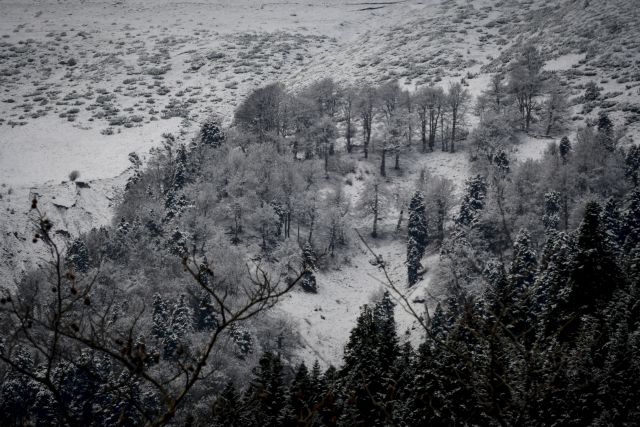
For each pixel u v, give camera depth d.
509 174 96.44
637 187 77.44
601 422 12.49
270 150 113.25
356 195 111.44
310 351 72.56
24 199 97.81
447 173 112.56
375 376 25.86
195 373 5.14
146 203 96.31
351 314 82.50
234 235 94.88
